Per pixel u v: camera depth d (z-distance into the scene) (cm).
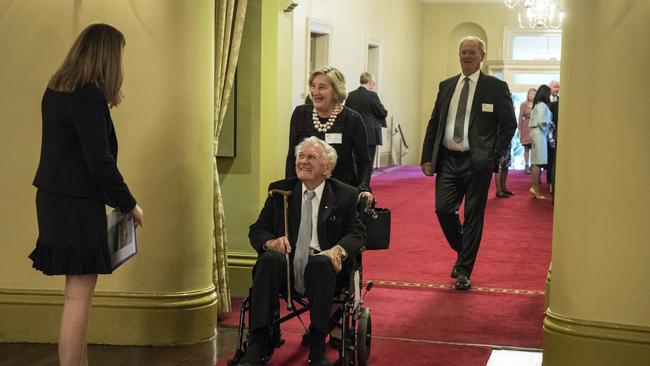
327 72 502
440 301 639
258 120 656
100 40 396
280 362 477
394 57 1939
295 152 495
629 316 434
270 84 661
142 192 514
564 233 452
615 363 434
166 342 516
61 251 392
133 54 507
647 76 422
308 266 430
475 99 665
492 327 564
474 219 675
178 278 520
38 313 521
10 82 515
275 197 463
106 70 396
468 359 489
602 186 435
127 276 518
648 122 424
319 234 450
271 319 430
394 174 1788
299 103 1188
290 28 701
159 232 516
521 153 2278
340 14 1428
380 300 641
